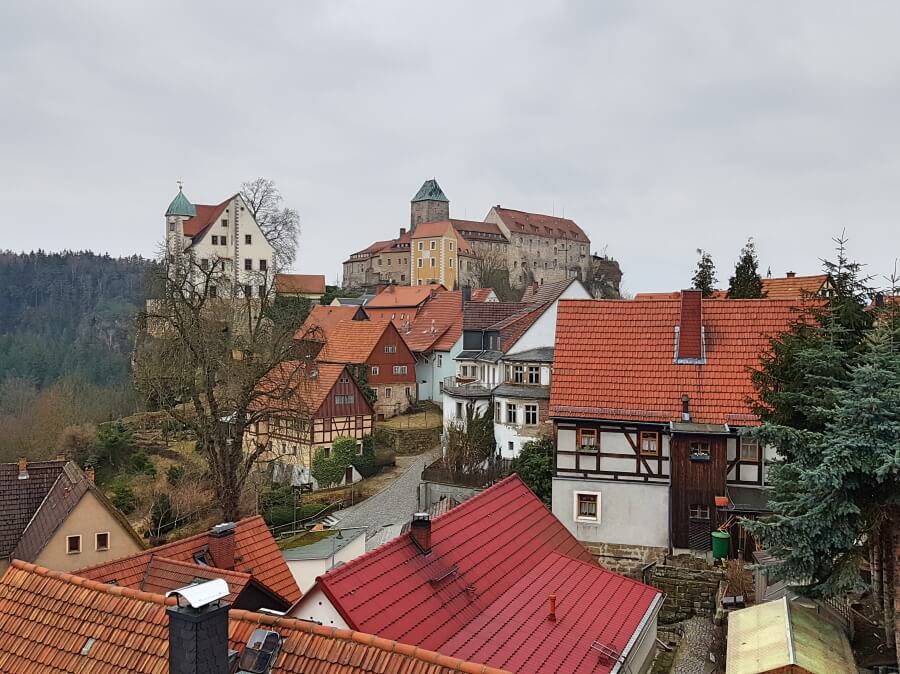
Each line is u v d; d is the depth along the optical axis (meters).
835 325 17.91
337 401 49.28
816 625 17.20
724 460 25.59
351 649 10.46
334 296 97.06
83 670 11.12
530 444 36.22
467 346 53.47
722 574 24.14
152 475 49.09
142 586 19.09
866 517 17.05
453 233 118.94
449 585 16.22
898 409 15.44
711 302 29.22
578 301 30.28
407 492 45.72
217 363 37.41
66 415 57.53
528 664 14.30
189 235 86.81
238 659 10.61
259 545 23.47
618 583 19.09
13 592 12.86
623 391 27.44
